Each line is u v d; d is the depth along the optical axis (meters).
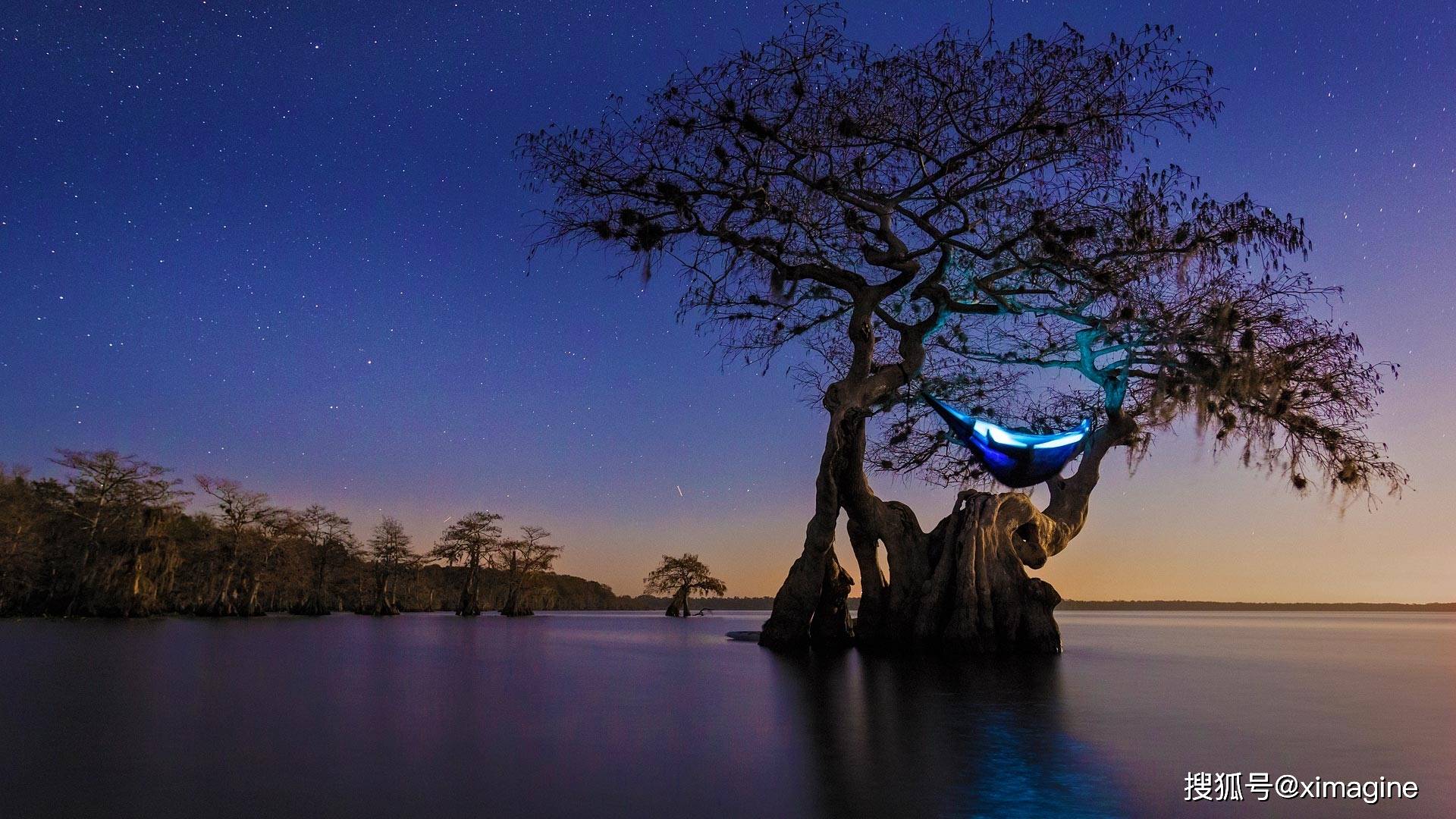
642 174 25.02
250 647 31.53
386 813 6.77
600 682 17.94
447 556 121.50
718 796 7.35
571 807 6.98
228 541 93.06
